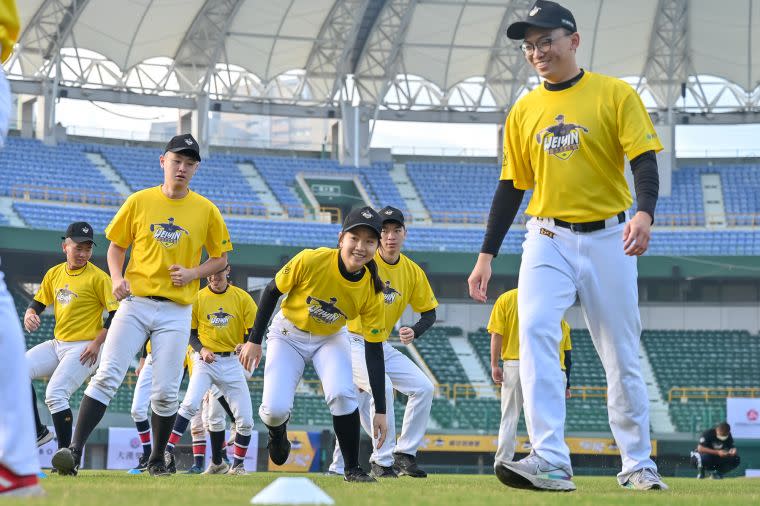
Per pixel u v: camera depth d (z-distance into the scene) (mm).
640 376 10469
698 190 58000
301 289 11461
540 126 10023
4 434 5859
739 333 54625
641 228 9367
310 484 6297
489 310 55812
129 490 8219
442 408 46750
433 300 16953
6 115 5945
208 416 20234
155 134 59625
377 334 11391
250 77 55562
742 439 41688
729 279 56344
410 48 55562
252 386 44625
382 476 16625
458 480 15398
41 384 41688
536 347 9641
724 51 55938
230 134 97000
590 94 9914
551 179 9961
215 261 13812
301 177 57125
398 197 57531
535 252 9969
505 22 54250
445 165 60469
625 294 9992
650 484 10570
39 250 47000
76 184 52656
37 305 15281
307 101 56875
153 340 13367
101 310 15023
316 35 54312
